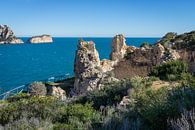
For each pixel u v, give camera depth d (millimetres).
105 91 20781
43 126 12797
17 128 12688
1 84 81000
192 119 6816
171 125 7418
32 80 88438
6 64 144000
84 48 38219
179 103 8117
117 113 13328
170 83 22109
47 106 15992
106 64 44125
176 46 56438
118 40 53188
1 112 15906
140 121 8789
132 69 41562
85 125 12344
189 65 28125
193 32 69312
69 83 43000
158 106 8633
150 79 23766
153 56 42344
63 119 14867
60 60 164000
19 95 31578
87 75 35344
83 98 20938
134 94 17828
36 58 179500
